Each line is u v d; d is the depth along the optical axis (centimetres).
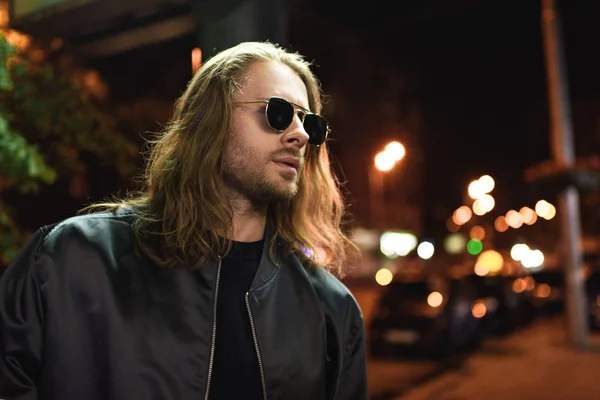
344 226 261
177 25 333
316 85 217
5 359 159
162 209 192
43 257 169
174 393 163
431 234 4594
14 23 337
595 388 880
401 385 909
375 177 3722
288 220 220
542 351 1223
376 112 3675
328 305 204
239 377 173
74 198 619
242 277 187
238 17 299
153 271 175
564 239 1277
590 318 1461
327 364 200
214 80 195
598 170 1138
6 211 405
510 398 832
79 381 160
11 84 338
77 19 325
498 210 4531
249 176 189
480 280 1453
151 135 225
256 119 191
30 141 414
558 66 1252
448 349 1091
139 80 607
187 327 170
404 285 1184
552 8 1269
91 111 422
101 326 164
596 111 4059
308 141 203
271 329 182
